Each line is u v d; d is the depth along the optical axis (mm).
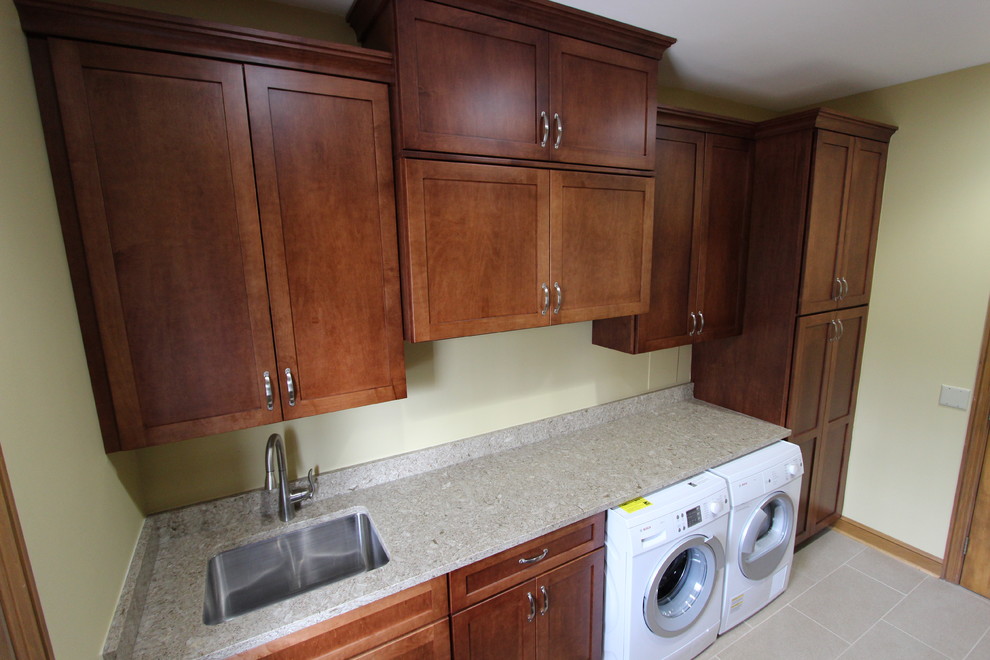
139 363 1112
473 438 1998
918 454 2406
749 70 2076
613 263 1755
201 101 1094
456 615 1393
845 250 2299
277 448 1495
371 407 1764
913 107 2252
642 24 1630
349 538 1624
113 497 1140
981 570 2227
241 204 1164
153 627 1129
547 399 2209
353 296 1338
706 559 1827
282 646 1150
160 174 1078
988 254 2092
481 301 1492
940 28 1660
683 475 1854
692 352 2723
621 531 1617
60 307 955
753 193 2287
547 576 1565
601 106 1620
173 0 1309
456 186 1396
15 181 815
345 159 1271
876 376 2535
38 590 708
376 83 1279
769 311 2287
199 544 1441
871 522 2633
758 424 2344
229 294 1185
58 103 973
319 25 1503
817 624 2092
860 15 1566
